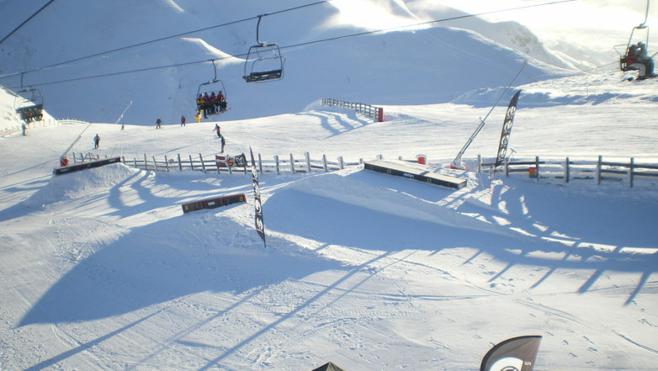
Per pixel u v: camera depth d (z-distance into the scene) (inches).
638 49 1263.5
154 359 424.2
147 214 863.7
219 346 432.8
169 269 607.2
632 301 439.5
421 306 462.3
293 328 449.1
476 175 802.8
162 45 5689.0
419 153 1146.0
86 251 690.8
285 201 773.9
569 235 609.9
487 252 576.4
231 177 1159.6
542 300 455.2
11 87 5255.9
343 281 528.1
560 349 376.2
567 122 1298.0
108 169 1252.5
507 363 249.3
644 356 360.8
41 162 1669.5
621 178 719.7
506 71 4485.7
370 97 4018.2
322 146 1413.6
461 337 406.3
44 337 479.5
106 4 7091.5
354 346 411.5
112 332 477.1
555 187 750.5
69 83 5068.9
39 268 653.3
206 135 1798.7
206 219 717.3
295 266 575.5
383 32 5374.0
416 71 4436.5
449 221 660.7
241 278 563.8
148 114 4510.3
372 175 796.6
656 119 1181.1
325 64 4680.1
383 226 670.5
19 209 1127.0
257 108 4084.6
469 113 1711.4
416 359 385.1
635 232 600.1
